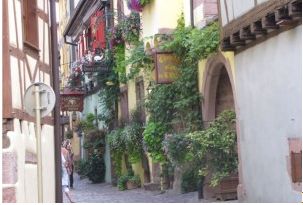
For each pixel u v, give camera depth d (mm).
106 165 24562
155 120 16859
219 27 12617
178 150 14258
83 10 28141
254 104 11797
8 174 9227
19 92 9945
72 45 33250
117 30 20844
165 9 17453
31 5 11672
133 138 19047
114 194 18406
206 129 13750
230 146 12812
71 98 25188
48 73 13000
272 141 11039
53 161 13102
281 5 9633
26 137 10328
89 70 22547
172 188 17344
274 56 10766
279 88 10617
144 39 18000
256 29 10852
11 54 9562
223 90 14523
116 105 22938
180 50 15805
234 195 13680
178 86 15664
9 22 9586
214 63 13906
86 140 25109
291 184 10320
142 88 19391
